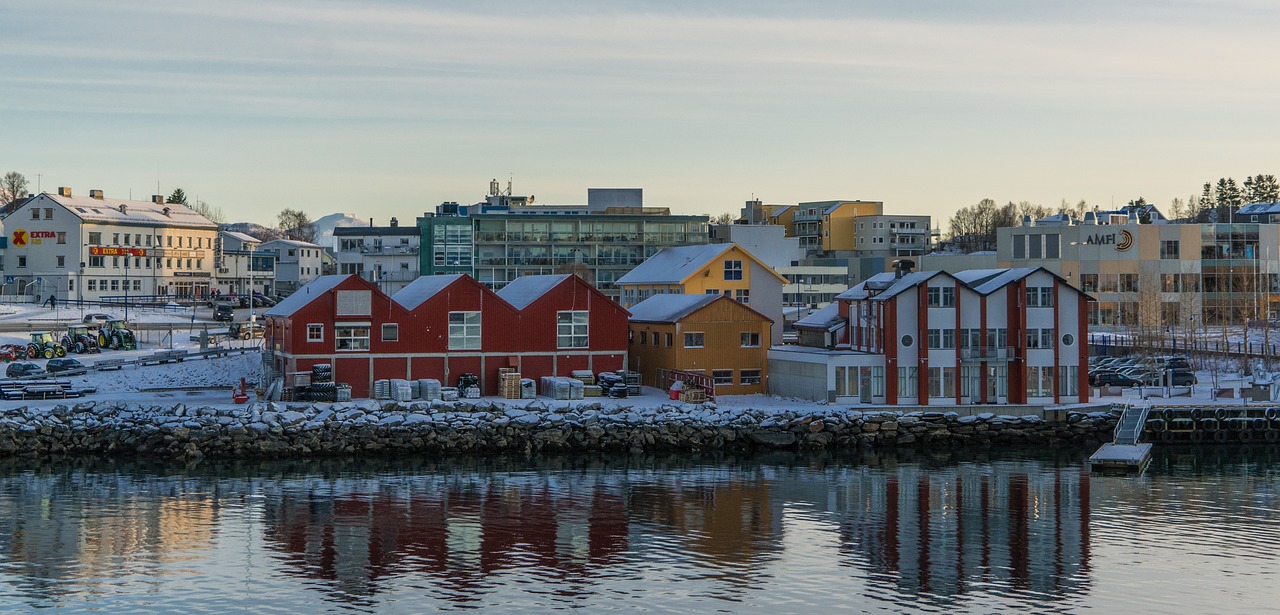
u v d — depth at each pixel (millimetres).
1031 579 59906
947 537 67500
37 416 91000
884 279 108875
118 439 89438
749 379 107438
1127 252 169625
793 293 199500
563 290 104750
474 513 72250
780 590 58125
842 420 94812
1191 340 140250
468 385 101188
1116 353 135875
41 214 184000
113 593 57375
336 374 99312
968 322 99125
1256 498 77000
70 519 70125
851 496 77188
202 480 80812
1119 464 85750
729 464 87688
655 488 79250
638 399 101500
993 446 95500
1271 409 98375
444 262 187500
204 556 63219
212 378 109938
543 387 103312
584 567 61625
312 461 87812
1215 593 57812
